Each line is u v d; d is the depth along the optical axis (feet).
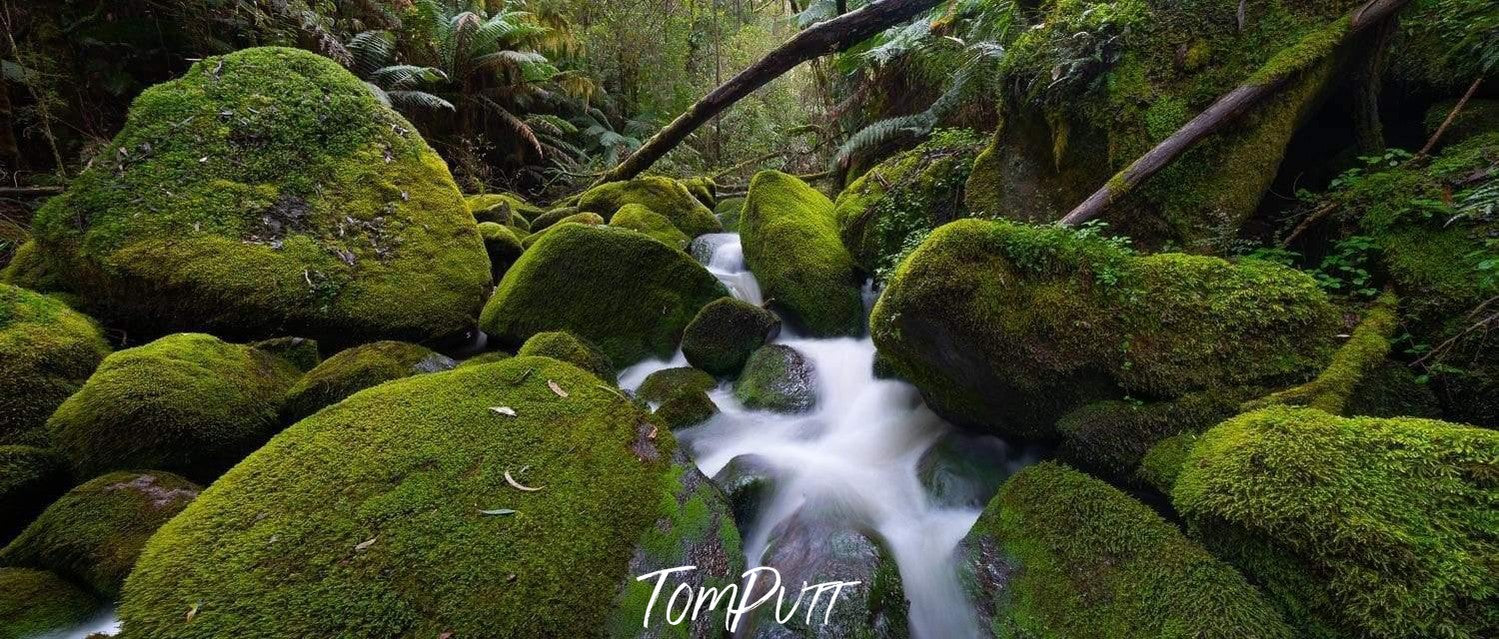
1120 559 6.09
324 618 5.01
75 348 9.84
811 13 25.14
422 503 6.07
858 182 19.08
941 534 8.38
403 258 14.23
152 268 11.53
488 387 7.75
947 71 19.29
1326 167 10.78
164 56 20.72
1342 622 4.78
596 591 5.80
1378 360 6.92
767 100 43.27
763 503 8.93
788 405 11.98
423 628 5.11
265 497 5.97
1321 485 5.21
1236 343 7.54
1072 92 11.53
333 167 14.62
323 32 23.41
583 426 7.47
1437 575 4.46
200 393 8.50
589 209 25.61
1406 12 10.73
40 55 17.06
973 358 8.50
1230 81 10.21
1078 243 8.51
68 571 6.46
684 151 38.37
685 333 13.89
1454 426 5.48
